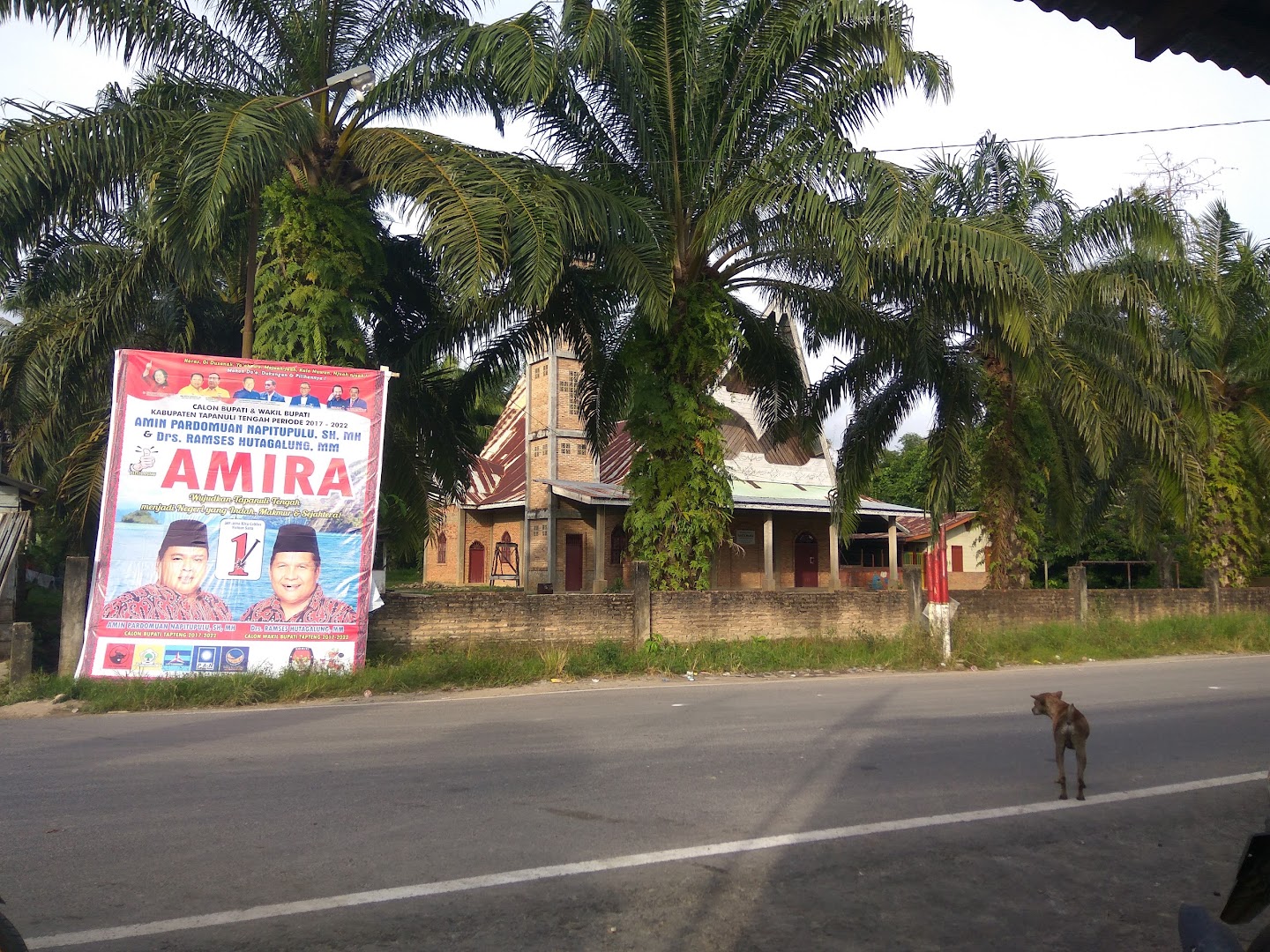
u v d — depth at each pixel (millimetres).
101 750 8336
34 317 17625
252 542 12469
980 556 43781
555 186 12852
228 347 19016
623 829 6004
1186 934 3135
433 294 16984
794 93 14805
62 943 4285
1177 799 6926
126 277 14953
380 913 4656
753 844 5738
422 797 6699
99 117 12977
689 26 14492
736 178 15156
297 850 5543
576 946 4344
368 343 16641
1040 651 17109
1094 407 17906
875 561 41250
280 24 14453
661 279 13961
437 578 39000
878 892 5070
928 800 6766
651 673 14320
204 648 12102
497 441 38344
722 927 4582
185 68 14289
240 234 14500
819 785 7148
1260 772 7742
